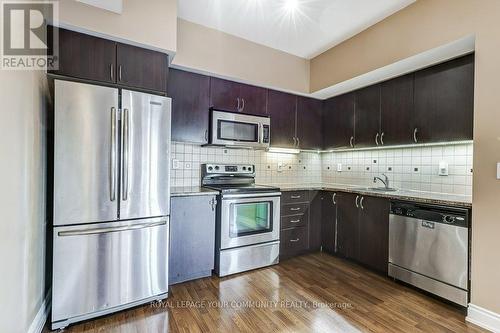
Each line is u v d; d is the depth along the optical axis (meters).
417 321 1.87
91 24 1.89
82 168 1.79
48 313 1.88
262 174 3.63
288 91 3.41
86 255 1.81
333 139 3.62
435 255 2.16
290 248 3.14
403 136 2.73
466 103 2.22
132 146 1.96
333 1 2.27
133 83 2.09
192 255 2.50
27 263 1.53
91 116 1.81
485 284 1.82
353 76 2.87
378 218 2.68
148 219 2.04
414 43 2.27
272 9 2.41
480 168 1.86
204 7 2.41
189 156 3.07
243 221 2.77
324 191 3.36
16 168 1.36
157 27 2.12
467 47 2.11
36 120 1.68
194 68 2.69
